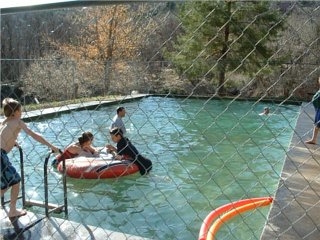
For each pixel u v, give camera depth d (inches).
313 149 249.3
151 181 219.0
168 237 148.2
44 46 572.4
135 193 200.4
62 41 617.3
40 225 134.6
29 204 161.2
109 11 644.7
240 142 311.9
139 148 292.0
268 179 220.8
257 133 346.3
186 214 170.7
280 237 117.5
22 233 129.6
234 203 156.8
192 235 149.3
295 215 135.6
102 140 307.6
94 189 207.6
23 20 526.9
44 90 277.1
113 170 222.5
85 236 124.8
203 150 287.9
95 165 224.2
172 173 234.4
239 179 221.0
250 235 140.9
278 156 271.7
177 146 297.6
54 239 124.3
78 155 243.6
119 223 162.6
